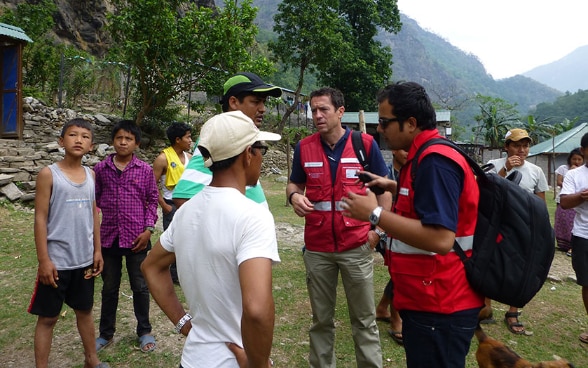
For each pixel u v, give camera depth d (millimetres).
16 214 7348
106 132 12633
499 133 42688
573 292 5008
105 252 3334
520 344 3656
